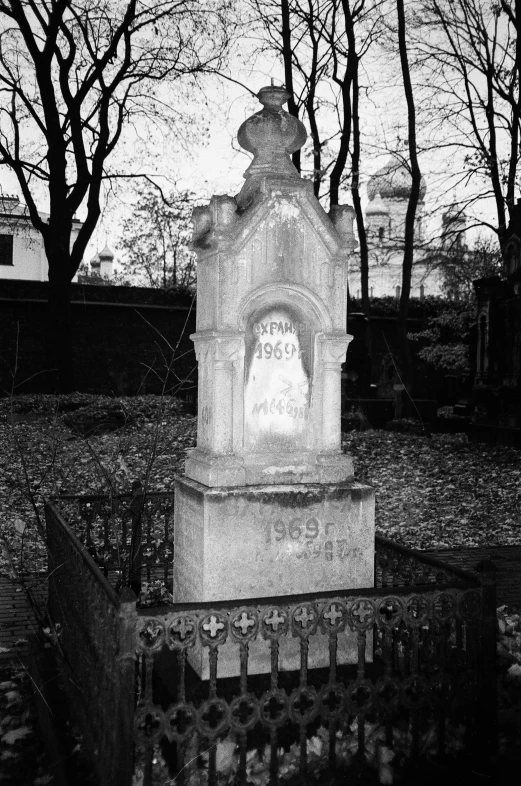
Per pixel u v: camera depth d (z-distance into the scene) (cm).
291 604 355
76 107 2022
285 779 360
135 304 2628
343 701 367
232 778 359
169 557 682
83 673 404
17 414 1686
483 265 2542
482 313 1828
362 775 364
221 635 345
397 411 2002
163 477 1196
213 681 345
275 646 354
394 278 4962
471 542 917
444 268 2630
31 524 920
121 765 321
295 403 456
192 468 459
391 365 2552
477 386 1822
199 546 426
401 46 2017
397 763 374
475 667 384
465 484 1248
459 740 393
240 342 438
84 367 2606
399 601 374
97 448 1359
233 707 346
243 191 465
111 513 628
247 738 388
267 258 441
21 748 414
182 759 371
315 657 437
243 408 445
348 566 442
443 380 2812
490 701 383
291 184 442
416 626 379
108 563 639
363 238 2270
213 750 355
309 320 457
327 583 438
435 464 1423
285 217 443
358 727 371
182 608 338
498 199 2164
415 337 2698
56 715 419
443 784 361
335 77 2159
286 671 430
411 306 2975
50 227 2064
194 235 471
